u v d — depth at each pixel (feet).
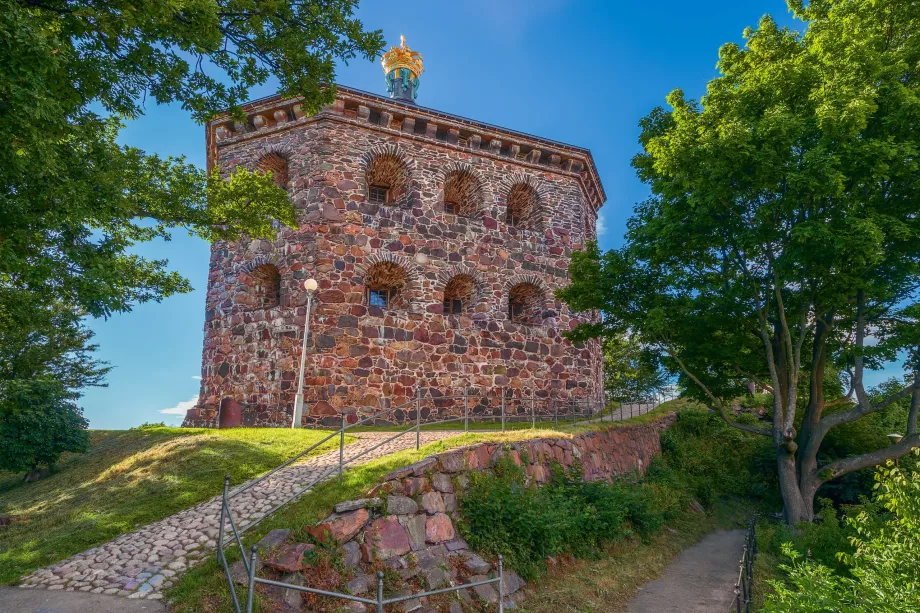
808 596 19.11
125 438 53.98
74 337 74.33
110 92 26.25
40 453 47.11
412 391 57.98
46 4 21.52
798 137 36.11
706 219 42.24
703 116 39.83
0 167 20.22
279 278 61.57
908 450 42.98
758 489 61.00
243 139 63.31
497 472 33.40
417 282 60.64
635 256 48.98
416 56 86.12
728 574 35.14
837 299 41.45
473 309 64.13
